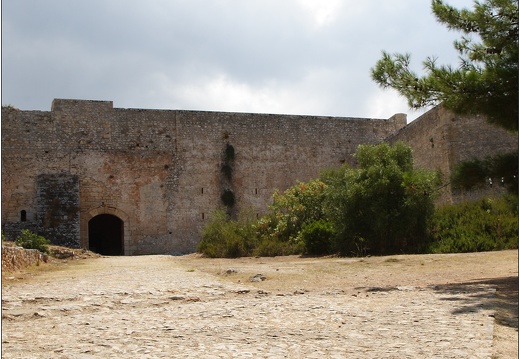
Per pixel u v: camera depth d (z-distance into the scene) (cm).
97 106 4169
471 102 1448
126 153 4181
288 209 3269
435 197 2691
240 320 937
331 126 4641
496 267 1812
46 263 2503
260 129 4478
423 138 3884
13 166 3931
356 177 2841
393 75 1555
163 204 4209
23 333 856
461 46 1588
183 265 2380
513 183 1491
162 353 705
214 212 3866
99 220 4775
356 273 1795
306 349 714
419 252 2692
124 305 1152
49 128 4050
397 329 827
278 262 2466
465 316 909
